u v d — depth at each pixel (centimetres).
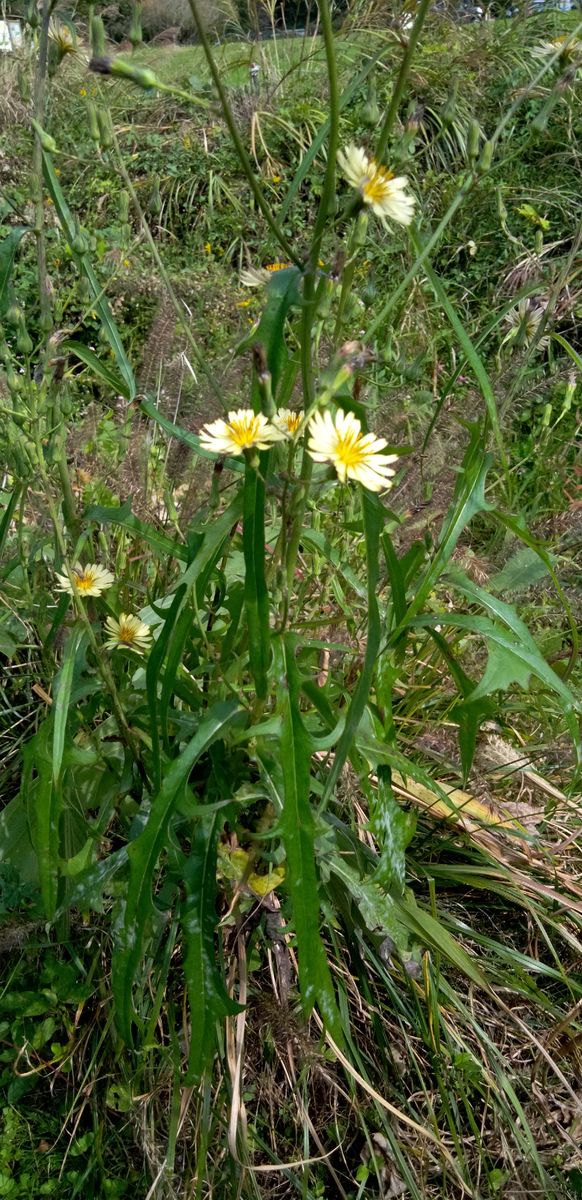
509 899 33
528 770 36
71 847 28
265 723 21
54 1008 29
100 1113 29
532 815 35
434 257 56
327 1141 29
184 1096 27
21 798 29
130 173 73
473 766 33
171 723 27
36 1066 30
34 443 22
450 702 36
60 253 58
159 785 22
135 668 29
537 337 29
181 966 30
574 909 32
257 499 19
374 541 19
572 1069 31
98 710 29
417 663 35
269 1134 29
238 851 27
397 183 19
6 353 22
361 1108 29
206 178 74
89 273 25
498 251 58
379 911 26
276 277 19
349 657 31
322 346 29
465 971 28
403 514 30
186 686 26
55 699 21
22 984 30
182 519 31
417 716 36
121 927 25
